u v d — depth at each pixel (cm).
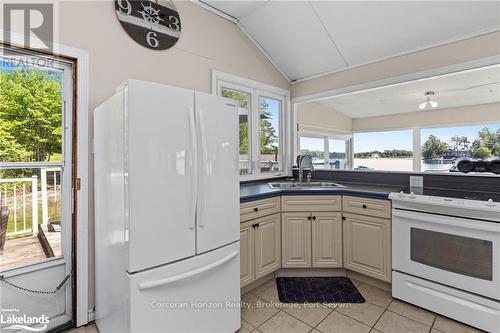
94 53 176
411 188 237
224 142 157
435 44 227
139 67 199
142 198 122
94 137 172
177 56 223
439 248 180
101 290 161
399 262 199
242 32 280
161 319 129
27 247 163
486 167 212
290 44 283
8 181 159
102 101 180
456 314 172
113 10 186
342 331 167
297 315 185
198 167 142
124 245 124
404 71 247
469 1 191
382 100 409
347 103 427
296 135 350
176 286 134
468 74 292
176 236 133
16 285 156
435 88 342
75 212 172
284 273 247
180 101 135
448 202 174
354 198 228
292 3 235
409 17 216
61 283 170
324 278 241
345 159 495
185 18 229
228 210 160
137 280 121
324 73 307
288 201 239
